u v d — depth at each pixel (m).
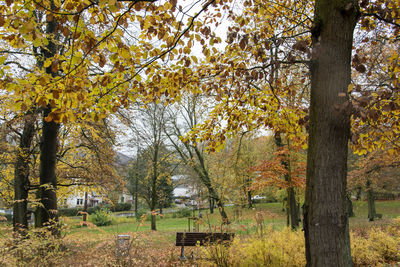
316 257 2.72
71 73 3.24
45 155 8.09
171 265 6.07
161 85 4.42
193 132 5.46
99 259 5.90
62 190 12.56
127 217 26.39
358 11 2.99
